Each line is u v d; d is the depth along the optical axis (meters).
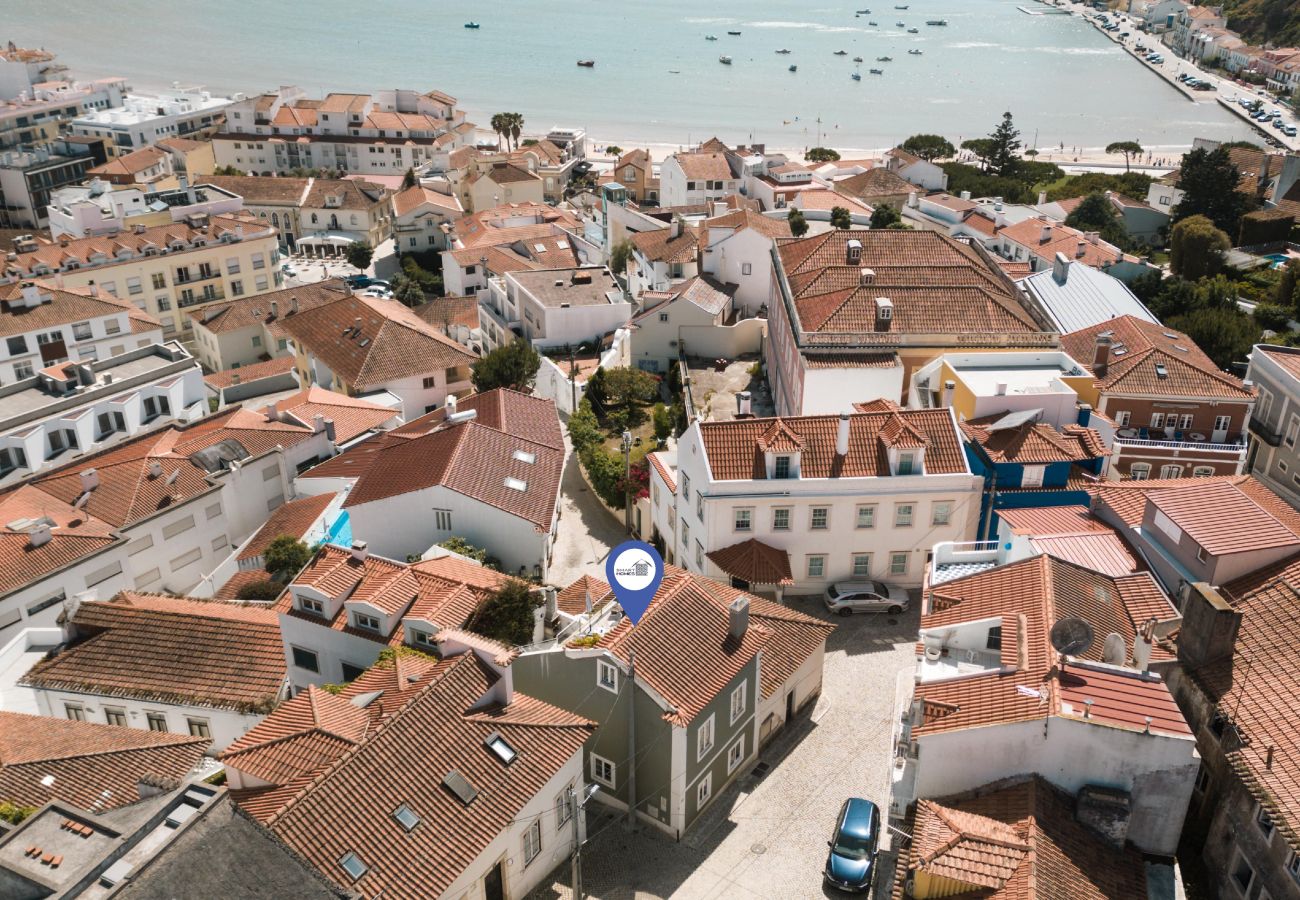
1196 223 130.62
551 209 173.00
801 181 163.25
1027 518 51.44
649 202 197.88
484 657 41.50
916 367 72.69
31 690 51.38
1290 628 40.00
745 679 45.12
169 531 70.75
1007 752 35.38
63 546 64.12
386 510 64.56
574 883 39.78
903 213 156.38
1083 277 93.31
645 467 72.06
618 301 109.31
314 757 37.03
